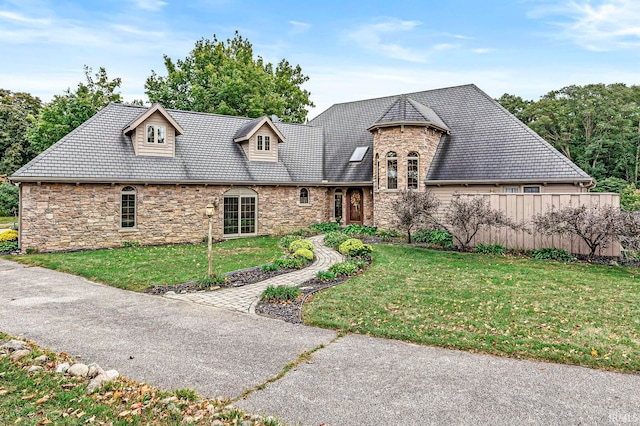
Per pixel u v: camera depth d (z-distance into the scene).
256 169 22.17
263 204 22.16
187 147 20.94
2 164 44.84
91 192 17.34
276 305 8.39
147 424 3.88
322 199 24.22
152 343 6.14
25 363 5.18
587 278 10.34
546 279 10.26
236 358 5.57
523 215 14.81
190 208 19.81
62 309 8.05
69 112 31.03
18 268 12.78
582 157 49.00
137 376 4.97
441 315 7.44
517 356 5.62
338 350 5.89
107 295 9.28
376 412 4.12
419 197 18.00
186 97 36.28
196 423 3.90
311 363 5.40
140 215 18.50
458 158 20.69
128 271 11.92
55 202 16.56
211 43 41.56
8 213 38.50
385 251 15.31
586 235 13.42
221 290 9.80
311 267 12.70
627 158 47.19
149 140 19.31
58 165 16.73
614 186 40.75
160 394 4.45
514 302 8.18
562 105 52.31
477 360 5.50
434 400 4.38
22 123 46.62
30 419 3.88
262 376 5.00
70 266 12.76
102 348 5.90
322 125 28.44
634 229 11.86
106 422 3.88
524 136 19.83
